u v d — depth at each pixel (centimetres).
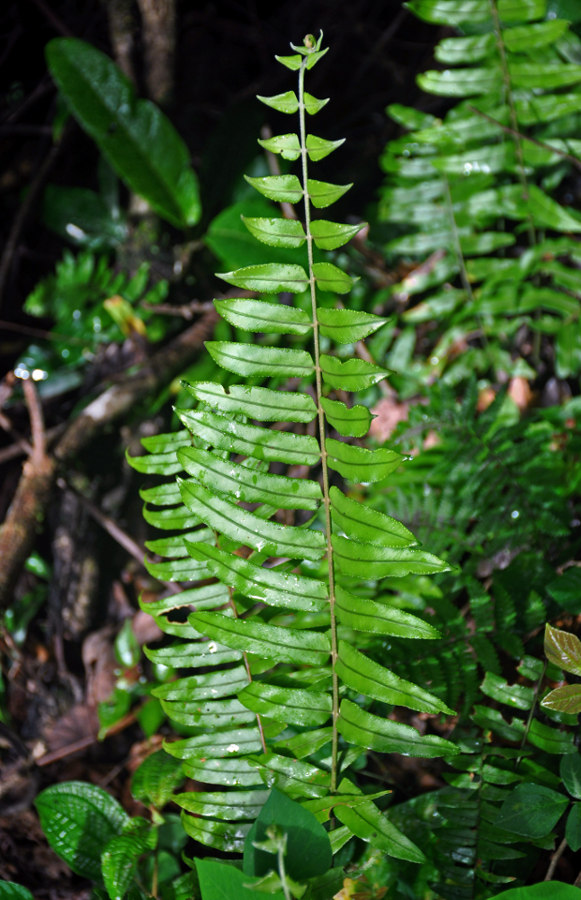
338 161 192
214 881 92
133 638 142
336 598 98
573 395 142
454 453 125
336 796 98
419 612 118
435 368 145
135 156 164
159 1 180
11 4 213
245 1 213
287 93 94
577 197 151
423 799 109
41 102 214
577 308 140
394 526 96
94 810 112
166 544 105
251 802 102
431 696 96
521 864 106
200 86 206
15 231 198
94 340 171
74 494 154
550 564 123
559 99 135
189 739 103
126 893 105
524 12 131
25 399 179
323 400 97
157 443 105
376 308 156
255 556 103
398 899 105
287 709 99
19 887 105
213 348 97
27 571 165
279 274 96
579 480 127
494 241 143
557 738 105
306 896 93
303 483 98
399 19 192
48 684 153
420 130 143
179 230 180
